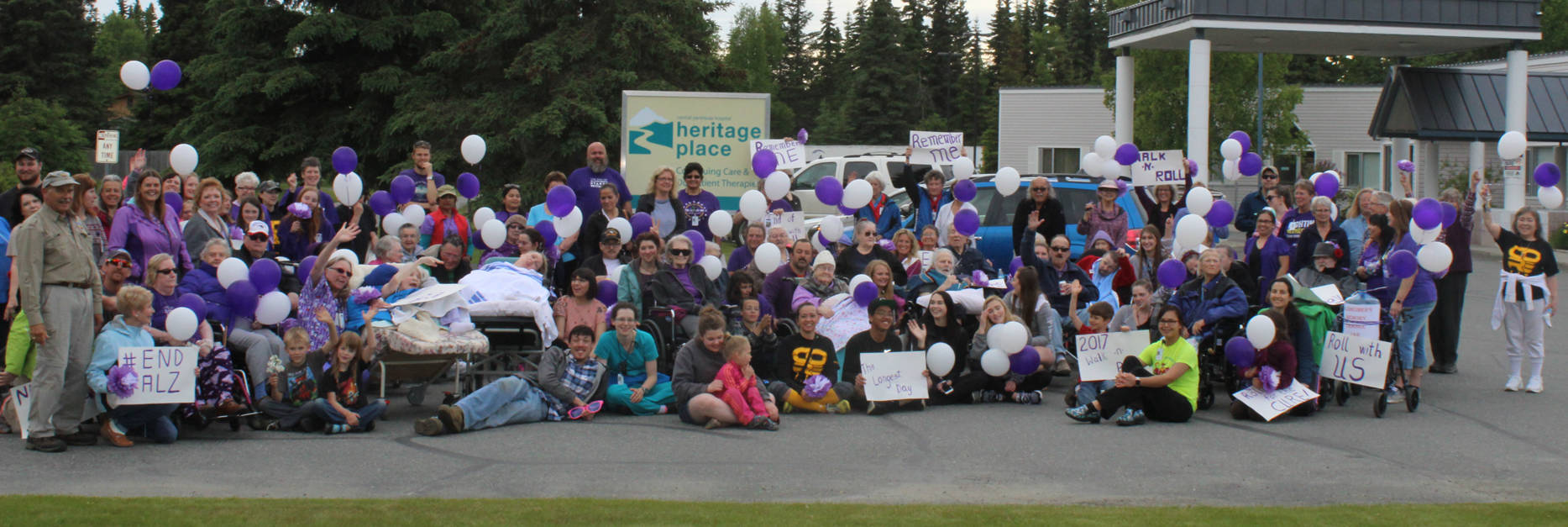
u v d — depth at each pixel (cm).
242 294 865
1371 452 812
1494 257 2538
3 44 5719
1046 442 836
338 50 3066
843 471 740
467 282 998
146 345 794
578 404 908
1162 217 1354
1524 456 803
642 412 930
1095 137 4378
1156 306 1047
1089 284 1149
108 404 787
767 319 991
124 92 7450
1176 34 2684
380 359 901
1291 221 1179
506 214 1293
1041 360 1017
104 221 936
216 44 3114
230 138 2992
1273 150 4056
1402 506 630
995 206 1480
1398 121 2919
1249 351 920
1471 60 6412
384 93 3012
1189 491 696
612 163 2912
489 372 971
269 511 576
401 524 552
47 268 752
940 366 968
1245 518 593
